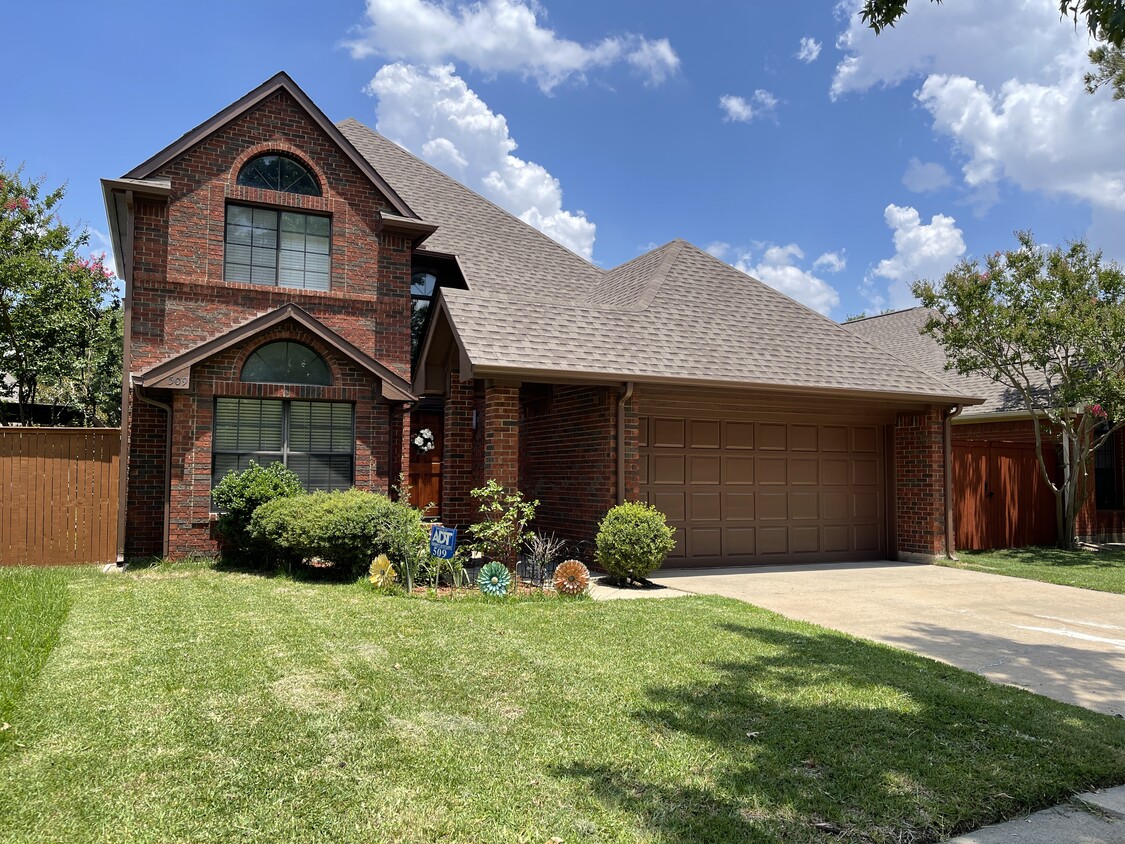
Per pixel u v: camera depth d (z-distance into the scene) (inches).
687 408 469.4
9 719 170.6
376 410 489.1
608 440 426.9
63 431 437.4
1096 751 168.4
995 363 593.6
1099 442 588.7
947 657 256.7
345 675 209.9
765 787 146.0
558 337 430.3
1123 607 354.0
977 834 133.6
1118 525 689.0
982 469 597.6
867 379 492.1
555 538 482.3
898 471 535.5
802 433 510.6
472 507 464.1
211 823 127.8
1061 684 226.2
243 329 447.8
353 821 129.8
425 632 262.1
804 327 547.2
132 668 212.1
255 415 464.8
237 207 488.4
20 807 130.6
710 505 476.7
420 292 597.0
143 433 457.1
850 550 524.7
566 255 680.4
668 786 145.9
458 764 153.6
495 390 405.1
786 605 346.9
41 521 431.5
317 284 506.3
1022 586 416.2
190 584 356.2
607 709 187.9
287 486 429.1
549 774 150.2
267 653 230.1
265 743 161.6
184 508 438.9
